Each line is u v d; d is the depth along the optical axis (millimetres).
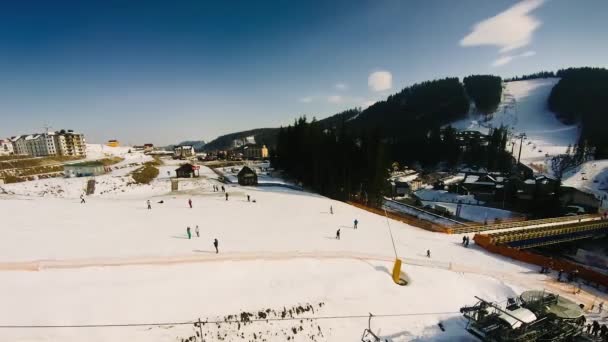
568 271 26953
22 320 13273
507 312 13773
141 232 28062
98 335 13148
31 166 81875
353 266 22969
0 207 35156
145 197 54969
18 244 22047
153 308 15406
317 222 37938
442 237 38094
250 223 34688
